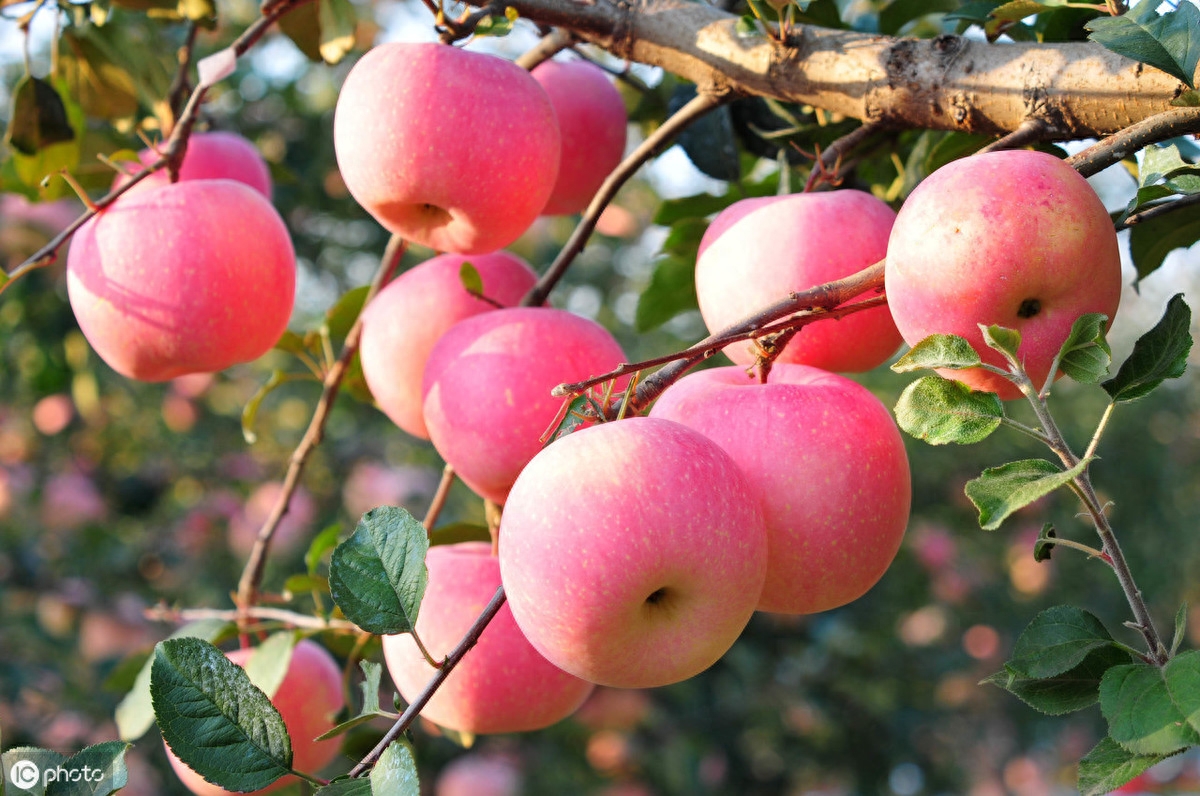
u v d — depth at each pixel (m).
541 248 2.35
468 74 0.88
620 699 2.34
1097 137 0.84
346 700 1.02
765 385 0.83
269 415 2.60
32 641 2.09
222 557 2.40
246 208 0.93
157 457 2.52
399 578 0.79
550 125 0.90
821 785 2.48
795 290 0.86
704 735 2.41
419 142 0.88
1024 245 0.77
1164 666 0.74
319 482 2.51
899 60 0.86
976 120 0.85
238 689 0.78
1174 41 0.80
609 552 0.76
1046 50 0.84
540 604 0.77
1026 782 2.75
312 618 1.04
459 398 0.90
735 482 0.78
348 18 1.05
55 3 1.08
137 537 2.40
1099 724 3.04
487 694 0.91
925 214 0.78
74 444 2.44
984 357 0.79
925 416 0.75
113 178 1.08
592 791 2.28
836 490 0.81
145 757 2.02
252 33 0.94
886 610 2.50
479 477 0.91
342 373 1.04
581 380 0.90
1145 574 2.62
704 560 0.77
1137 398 0.75
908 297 0.79
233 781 0.77
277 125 2.00
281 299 0.95
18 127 1.07
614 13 0.92
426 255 1.93
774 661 2.47
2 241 1.84
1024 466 0.74
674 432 0.78
